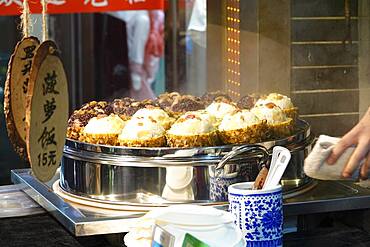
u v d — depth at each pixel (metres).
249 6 3.69
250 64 3.72
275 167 2.39
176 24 4.71
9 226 2.70
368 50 3.75
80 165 2.81
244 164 2.68
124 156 2.70
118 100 3.28
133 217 2.53
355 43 3.75
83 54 5.34
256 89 3.69
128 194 2.70
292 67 3.71
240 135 2.77
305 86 3.73
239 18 3.77
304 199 2.72
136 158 2.68
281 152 2.40
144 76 5.50
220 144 2.80
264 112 2.92
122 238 2.57
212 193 2.67
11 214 2.82
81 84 5.36
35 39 2.10
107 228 2.48
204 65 4.23
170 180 2.66
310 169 2.56
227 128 2.79
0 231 2.64
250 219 2.27
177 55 4.73
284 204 2.66
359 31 3.74
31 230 2.66
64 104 2.09
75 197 2.81
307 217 2.77
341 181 2.97
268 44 3.67
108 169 2.72
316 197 2.75
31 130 1.92
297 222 2.76
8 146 4.90
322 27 3.71
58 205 2.68
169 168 2.65
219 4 3.95
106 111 3.12
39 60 1.94
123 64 5.44
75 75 5.34
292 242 2.56
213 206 2.62
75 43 5.30
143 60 5.47
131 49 5.44
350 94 3.77
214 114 3.04
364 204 2.74
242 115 2.80
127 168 2.69
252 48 3.70
